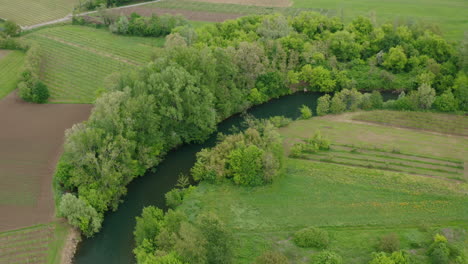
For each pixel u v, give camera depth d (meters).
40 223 91.00
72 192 99.06
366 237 85.81
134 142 101.56
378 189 98.88
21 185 100.88
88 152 94.75
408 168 105.50
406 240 84.25
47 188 100.06
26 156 110.06
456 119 124.62
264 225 90.69
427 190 97.62
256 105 137.38
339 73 142.50
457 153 110.31
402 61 145.25
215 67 120.56
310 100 140.75
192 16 199.12
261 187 100.56
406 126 122.44
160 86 107.12
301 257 81.44
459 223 88.94
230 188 100.88
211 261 72.94
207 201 97.38
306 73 142.38
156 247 81.06
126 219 95.38
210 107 116.44
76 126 100.31
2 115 126.88
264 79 136.50
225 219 92.38
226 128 125.31
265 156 99.50
